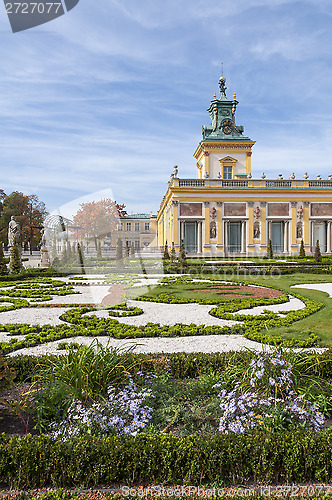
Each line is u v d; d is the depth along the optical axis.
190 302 13.16
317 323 9.46
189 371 5.68
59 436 3.69
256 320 9.90
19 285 18.62
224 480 3.33
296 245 40.59
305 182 41.03
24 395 4.72
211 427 3.96
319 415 3.86
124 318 10.44
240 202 40.12
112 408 4.04
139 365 5.41
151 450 3.35
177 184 39.97
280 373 4.37
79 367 4.38
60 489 3.08
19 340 8.29
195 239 40.56
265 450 3.35
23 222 65.19
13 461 3.32
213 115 49.97
